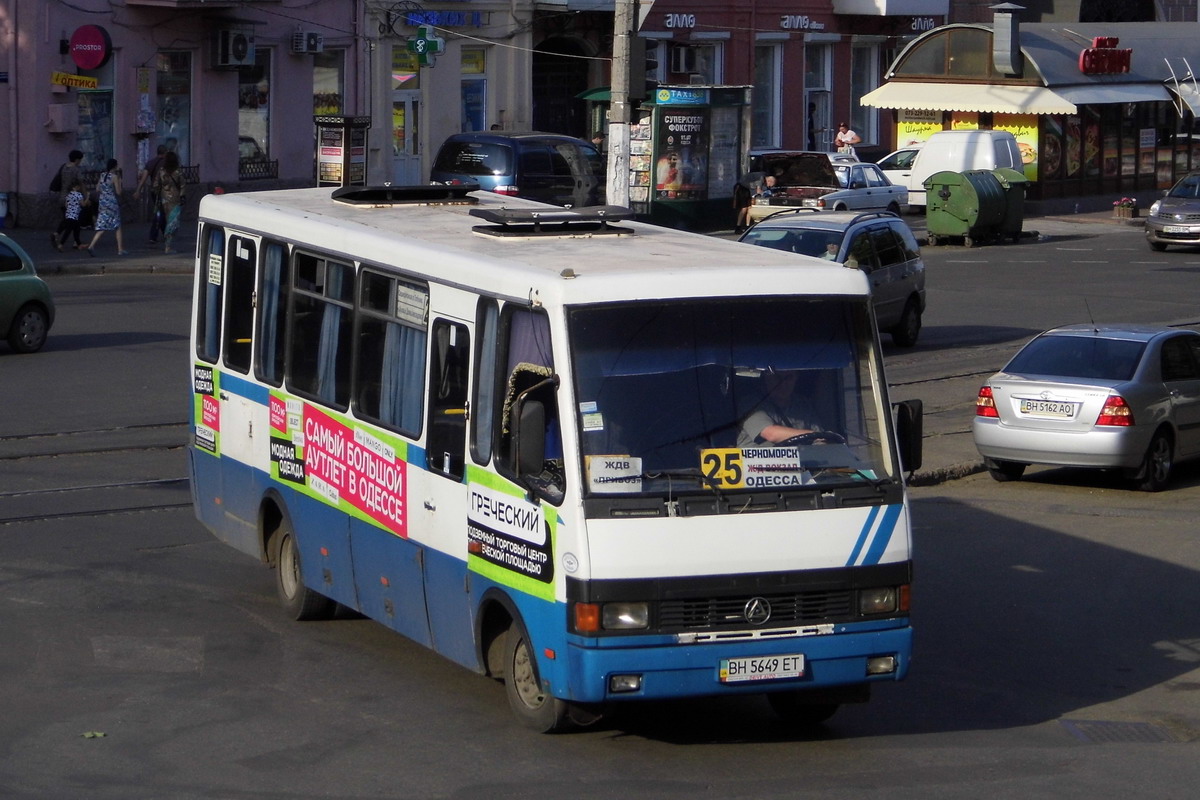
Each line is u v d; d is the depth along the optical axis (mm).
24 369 29875
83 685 14102
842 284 12703
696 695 11805
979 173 60562
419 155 64125
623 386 11977
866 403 12594
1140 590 18562
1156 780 12219
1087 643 16438
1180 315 41344
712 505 11844
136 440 24469
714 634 11781
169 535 19703
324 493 15594
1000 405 24219
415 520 13914
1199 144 82750
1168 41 80812
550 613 11930
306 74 58844
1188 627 17062
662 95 56406
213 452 18094
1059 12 91312
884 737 13281
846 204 60719
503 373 12617
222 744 12617
